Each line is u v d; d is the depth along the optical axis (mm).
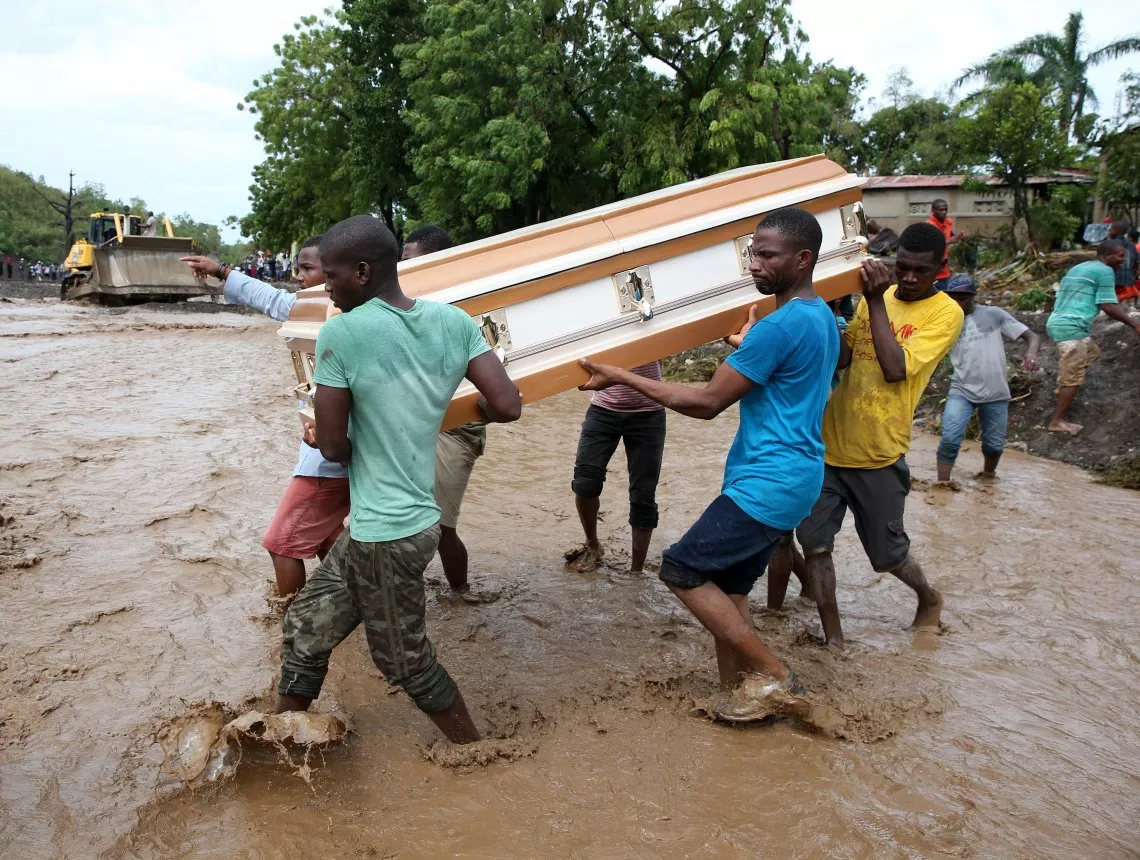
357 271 2896
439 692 3215
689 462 8297
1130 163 19516
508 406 3213
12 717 3441
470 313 3514
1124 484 7949
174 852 2734
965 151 19672
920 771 3314
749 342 3387
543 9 22406
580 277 3672
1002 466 8633
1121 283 10789
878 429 4250
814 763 3348
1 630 4180
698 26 20984
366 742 3414
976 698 3918
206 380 12219
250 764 3152
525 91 21922
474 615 4738
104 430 8516
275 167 35688
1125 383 9422
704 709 3688
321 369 2895
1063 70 30156
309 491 4066
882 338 4043
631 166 21984
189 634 4250
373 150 30438
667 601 5004
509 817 2984
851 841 2891
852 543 6086
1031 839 2932
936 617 4664
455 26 23078
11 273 53625
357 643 4301
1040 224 20469
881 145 40531
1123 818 3066
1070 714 3803
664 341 3812
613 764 3324
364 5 29297
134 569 5020
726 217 3867
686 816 3010
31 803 2932
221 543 5535
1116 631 4699
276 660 4027
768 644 4418
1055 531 6473
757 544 3461
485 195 22312
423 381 2996
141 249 23469
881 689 3945
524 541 6012
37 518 5750
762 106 19812
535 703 3799
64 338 16812
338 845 2803
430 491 3109
